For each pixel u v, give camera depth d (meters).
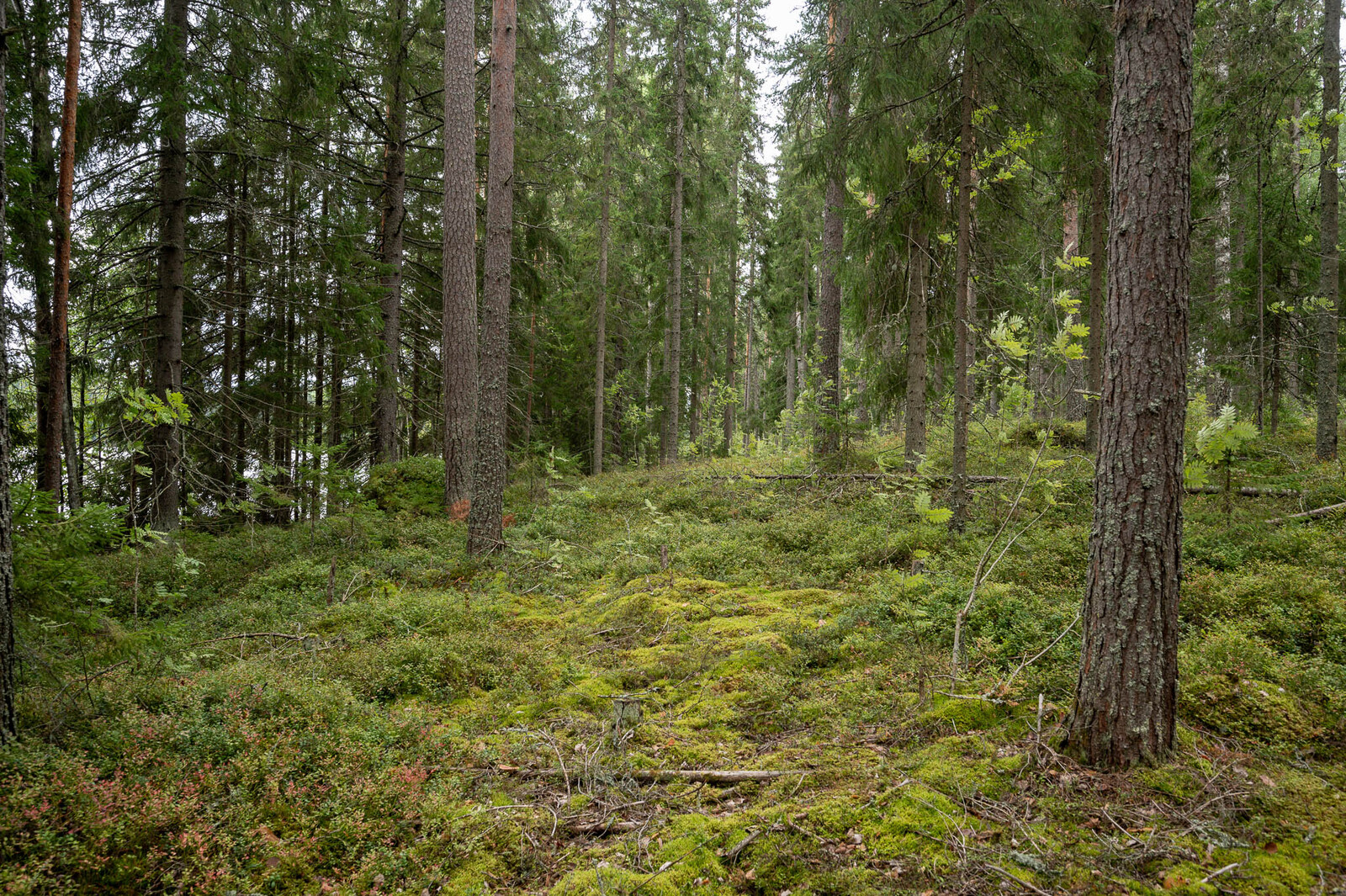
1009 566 7.07
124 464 14.15
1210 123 12.04
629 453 30.19
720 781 4.18
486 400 10.30
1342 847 3.04
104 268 11.45
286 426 17.69
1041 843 3.21
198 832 3.29
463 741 4.67
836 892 3.08
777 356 31.55
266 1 11.12
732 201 23.50
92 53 9.95
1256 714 4.08
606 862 3.43
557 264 19.14
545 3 16.12
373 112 15.65
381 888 3.26
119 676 4.91
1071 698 4.48
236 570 9.84
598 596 8.51
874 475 12.09
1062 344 5.37
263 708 4.61
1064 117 9.41
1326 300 10.76
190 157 12.16
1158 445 3.73
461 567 9.74
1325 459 10.81
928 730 4.46
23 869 2.88
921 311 11.38
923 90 9.77
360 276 15.09
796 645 6.16
